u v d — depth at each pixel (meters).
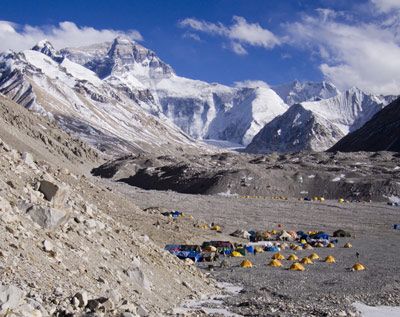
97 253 26.17
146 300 25.45
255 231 100.62
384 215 150.88
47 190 26.91
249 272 53.19
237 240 86.12
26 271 18.89
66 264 22.27
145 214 76.50
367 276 52.66
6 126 128.38
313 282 47.31
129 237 34.62
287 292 40.44
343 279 49.94
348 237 108.00
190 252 62.44
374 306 36.47
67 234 25.23
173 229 73.25
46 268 20.33
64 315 16.31
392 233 117.06
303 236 101.88
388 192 195.12
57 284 19.45
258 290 40.50
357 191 199.25
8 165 27.61
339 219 140.50
